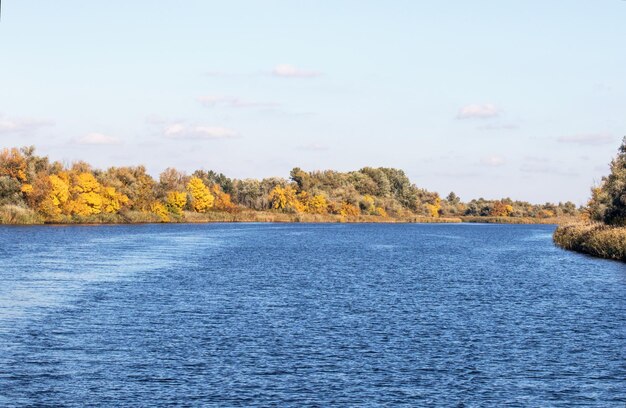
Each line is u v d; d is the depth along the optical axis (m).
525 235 163.12
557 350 28.52
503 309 39.72
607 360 26.88
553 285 52.12
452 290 48.78
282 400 21.55
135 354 27.12
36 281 51.94
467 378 24.20
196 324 33.69
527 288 50.16
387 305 40.91
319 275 59.12
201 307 39.22
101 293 45.19
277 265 69.56
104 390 22.38
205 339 30.05
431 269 66.44
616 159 85.19
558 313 38.28
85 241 107.44
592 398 22.09
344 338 30.58
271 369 25.05
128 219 184.38
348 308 39.50
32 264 66.94
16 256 76.94
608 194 85.56
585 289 49.50
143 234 133.75
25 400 21.38
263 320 35.00
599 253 80.62
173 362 25.89
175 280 53.75
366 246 107.25
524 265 71.12
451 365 25.92
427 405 21.28
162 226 177.50
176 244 104.81
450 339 30.64
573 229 100.44
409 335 31.45
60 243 101.25
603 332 32.50
